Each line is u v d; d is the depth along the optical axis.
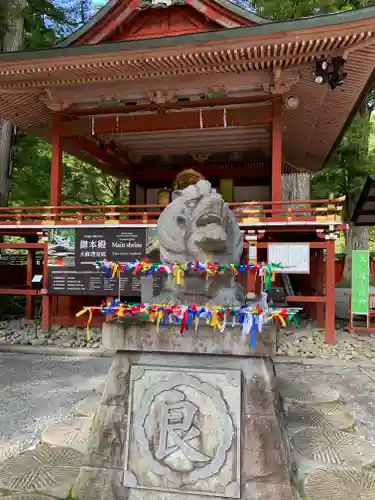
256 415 3.41
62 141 12.89
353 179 20.31
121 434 3.59
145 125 12.23
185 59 10.24
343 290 21.72
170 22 12.44
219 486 3.35
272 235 12.13
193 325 3.48
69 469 4.07
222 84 11.38
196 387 3.50
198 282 4.13
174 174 18.47
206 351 3.47
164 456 3.45
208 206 4.03
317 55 10.01
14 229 11.52
